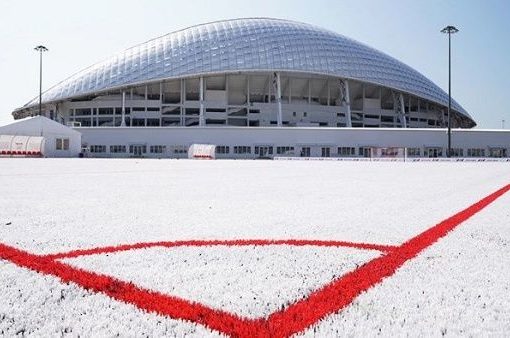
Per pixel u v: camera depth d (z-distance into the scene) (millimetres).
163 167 21219
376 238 3945
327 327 1843
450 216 5457
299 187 10039
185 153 53312
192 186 9984
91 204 6305
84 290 2299
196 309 2039
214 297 2219
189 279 2537
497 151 52250
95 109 66438
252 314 1989
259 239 3844
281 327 1833
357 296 2260
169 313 1983
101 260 2967
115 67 67188
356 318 1955
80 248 3355
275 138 53406
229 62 65250
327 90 72438
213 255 3178
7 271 2641
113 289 2334
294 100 72500
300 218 5172
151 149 53531
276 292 2312
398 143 53125
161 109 64250
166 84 66125
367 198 7656
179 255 3162
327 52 71062
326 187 10117
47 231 4082
